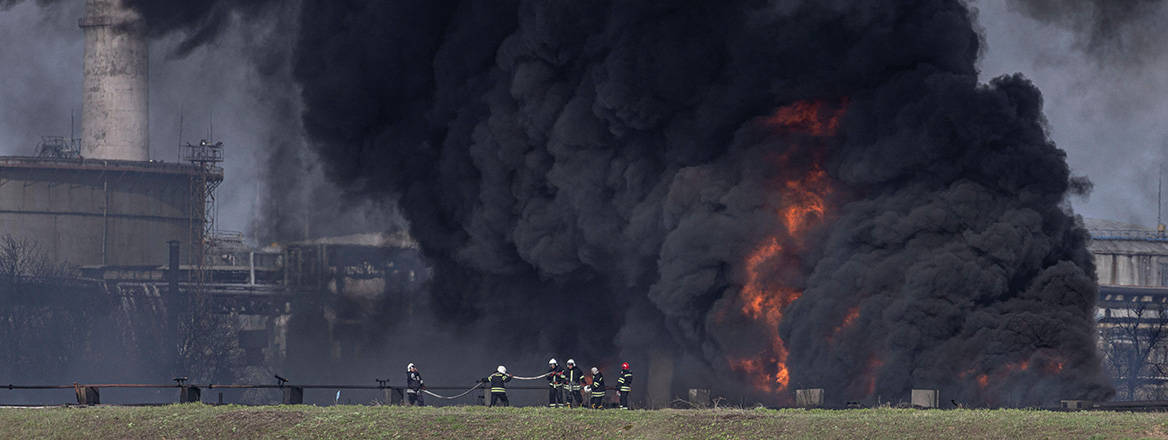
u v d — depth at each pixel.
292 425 42.75
